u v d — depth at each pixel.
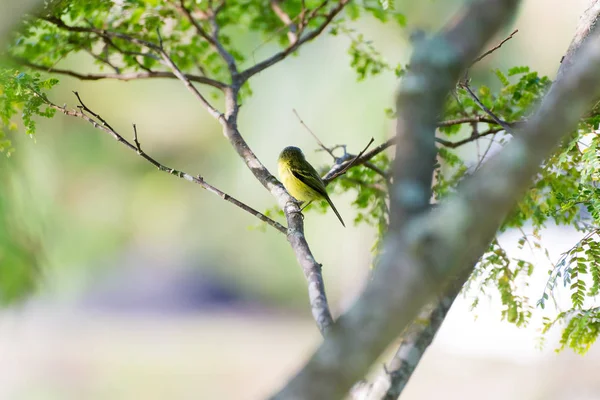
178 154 35.03
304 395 3.04
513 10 3.58
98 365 28.38
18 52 10.13
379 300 3.06
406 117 3.48
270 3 11.84
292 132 27.66
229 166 35.00
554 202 7.84
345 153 9.86
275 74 27.20
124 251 36.75
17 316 7.88
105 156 31.64
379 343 3.05
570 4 23.27
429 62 3.51
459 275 5.71
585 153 7.00
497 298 9.02
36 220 7.93
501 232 8.27
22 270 7.59
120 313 37.44
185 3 11.09
